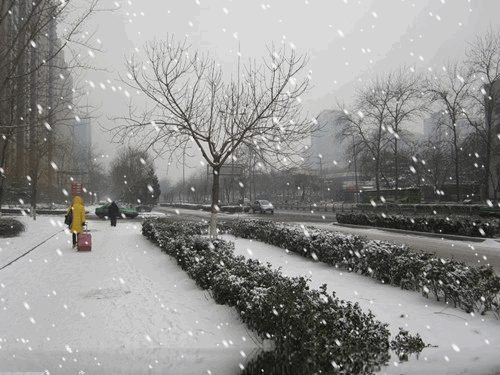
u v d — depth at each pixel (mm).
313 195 76000
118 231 22766
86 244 14383
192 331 5625
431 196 55250
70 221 15117
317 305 4484
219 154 12492
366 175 57656
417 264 7293
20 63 12969
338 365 3746
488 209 22172
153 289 8312
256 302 5113
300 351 4027
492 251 12922
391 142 45188
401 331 4602
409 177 61312
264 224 15930
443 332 5266
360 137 44562
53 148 28906
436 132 45125
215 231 12414
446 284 6379
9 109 14438
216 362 4562
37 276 9773
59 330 5852
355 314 4461
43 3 10844
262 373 4195
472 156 44469
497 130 38719
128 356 4797
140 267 10992
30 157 29578
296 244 11945
